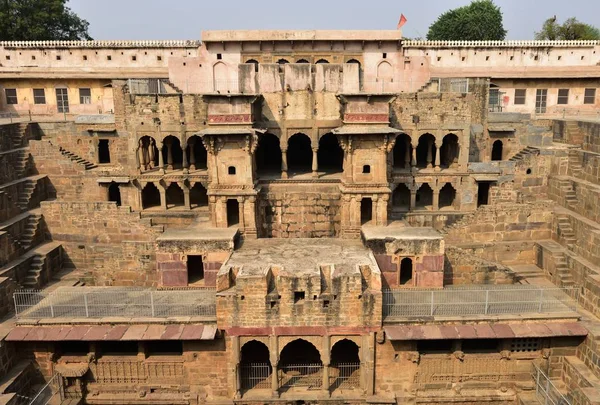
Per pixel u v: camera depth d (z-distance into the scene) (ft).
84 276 111.34
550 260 109.29
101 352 90.17
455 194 125.18
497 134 135.23
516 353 88.12
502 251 116.57
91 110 170.30
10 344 85.20
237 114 103.40
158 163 137.28
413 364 88.02
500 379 88.99
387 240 97.19
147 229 116.26
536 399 85.66
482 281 106.32
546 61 176.35
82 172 127.85
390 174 121.29
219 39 153.38
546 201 118.83
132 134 123.13
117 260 107.04
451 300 91.71
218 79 156.76
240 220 106.63
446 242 115.65
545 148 128.06
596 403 74.54
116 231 117.08
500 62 175.52
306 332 84.79
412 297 92.84
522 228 117.50
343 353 96.22
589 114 171.01
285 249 99.55
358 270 85.25
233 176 105.91
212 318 86.22
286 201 114.52
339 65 114.62
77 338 83.71
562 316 86.58
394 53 158.10
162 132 123.03
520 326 85.46
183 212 124.16
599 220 106.22
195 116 122.31
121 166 130.62
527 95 173.99
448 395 88.12
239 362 86.38
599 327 85.71
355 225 108.27
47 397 85.56
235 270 87.86
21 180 122.42
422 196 131.64
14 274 100.73
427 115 120.98
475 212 115.75
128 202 125.80
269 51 156.56
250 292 83.30
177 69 153.07
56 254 114.52
